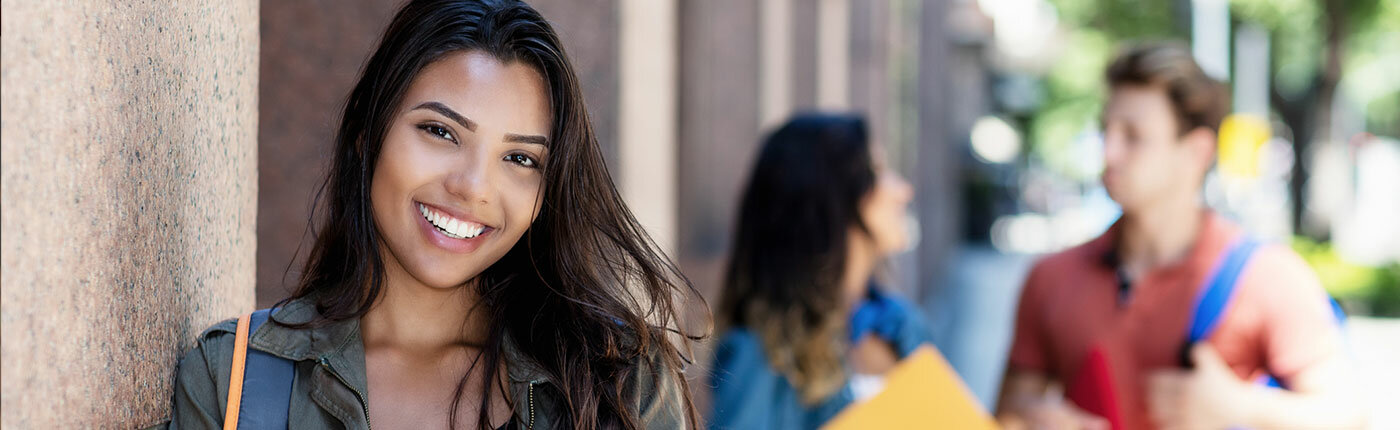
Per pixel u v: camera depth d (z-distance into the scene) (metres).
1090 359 2.82
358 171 1.55
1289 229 20.98
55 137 1.21
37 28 1.17
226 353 1.50
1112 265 2.95
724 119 5.85
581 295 1.61
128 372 1.40
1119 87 2.93
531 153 1.54
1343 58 19.08
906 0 13.54
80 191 1.27
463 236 1.52
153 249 1.48
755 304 3.11
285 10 2.74
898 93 12.65
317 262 1.59
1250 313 2.78
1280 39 21.06
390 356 1.59
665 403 1.67
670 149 4.11
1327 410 2.68
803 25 7.79
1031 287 3.09
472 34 1.51
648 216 3.66
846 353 3.14
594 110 2.90
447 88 1.49
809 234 3.11
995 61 32.75
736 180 5.87
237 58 1.85
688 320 2.49
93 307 1.31
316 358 1.50
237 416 1.46
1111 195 2.93
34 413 1.17
